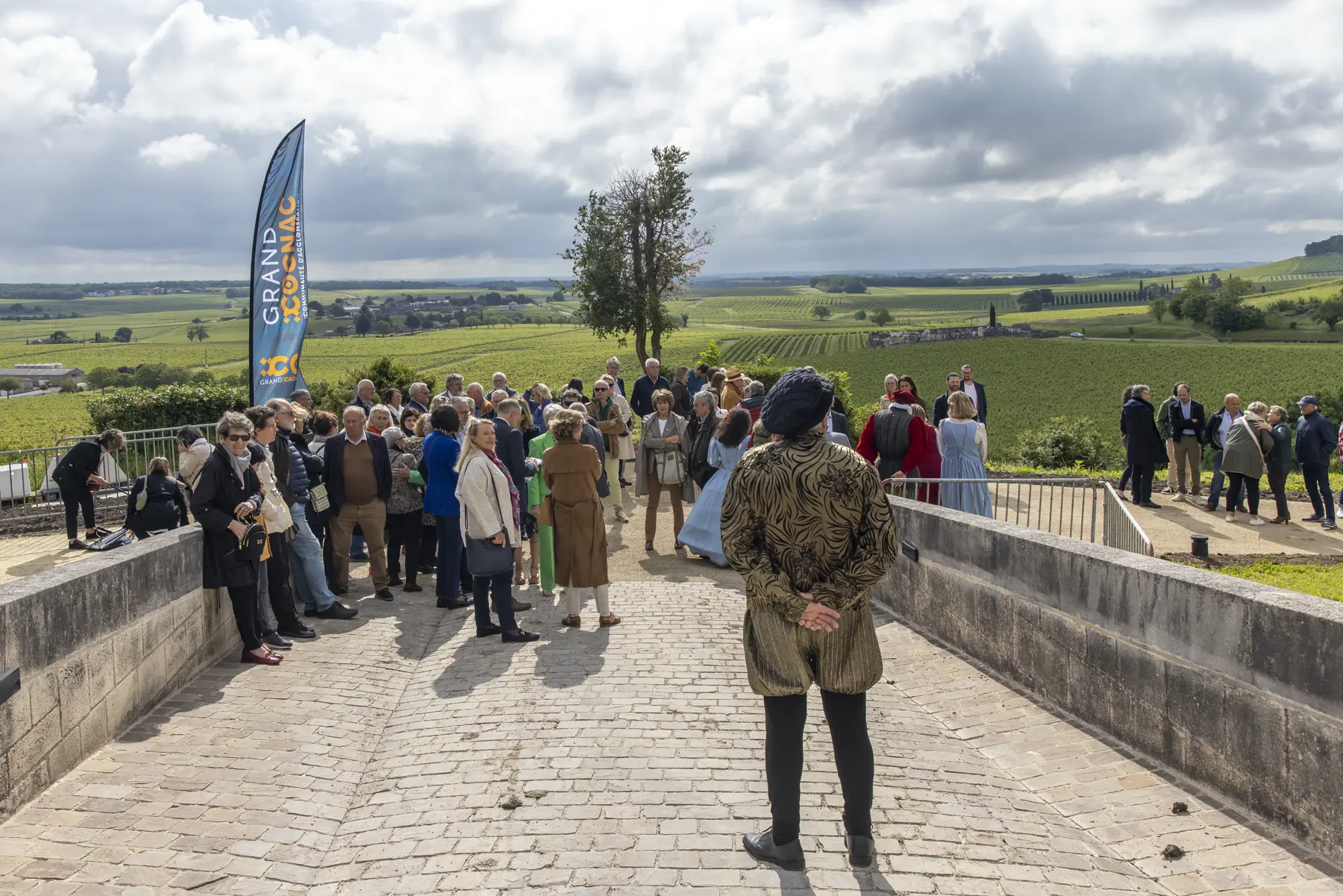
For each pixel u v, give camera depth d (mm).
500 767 4801
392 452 9266
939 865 3787
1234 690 4250
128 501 11320
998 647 6391
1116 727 5113
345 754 5164
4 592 4523
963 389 16453
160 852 3947
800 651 3678
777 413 3619
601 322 41625
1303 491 15922
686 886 3600
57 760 4684
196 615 6516
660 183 40656
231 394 20609
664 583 9258
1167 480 16875
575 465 7500
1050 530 10375
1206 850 3918
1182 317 147000
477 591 7320
